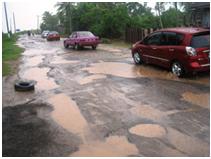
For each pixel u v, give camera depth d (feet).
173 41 32.53
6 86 30.86
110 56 53.26
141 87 28.02
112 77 33.30
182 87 27.32
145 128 17.89
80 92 27.17
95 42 69.46
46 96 26.30
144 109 21.43
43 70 40.86
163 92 25.85
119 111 21.20
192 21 73.82
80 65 43.55
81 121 19.51
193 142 15.83
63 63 46.75
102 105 22.81
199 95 24.49
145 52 38.58
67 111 21.74
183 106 21.76
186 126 17.99
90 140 16.53
